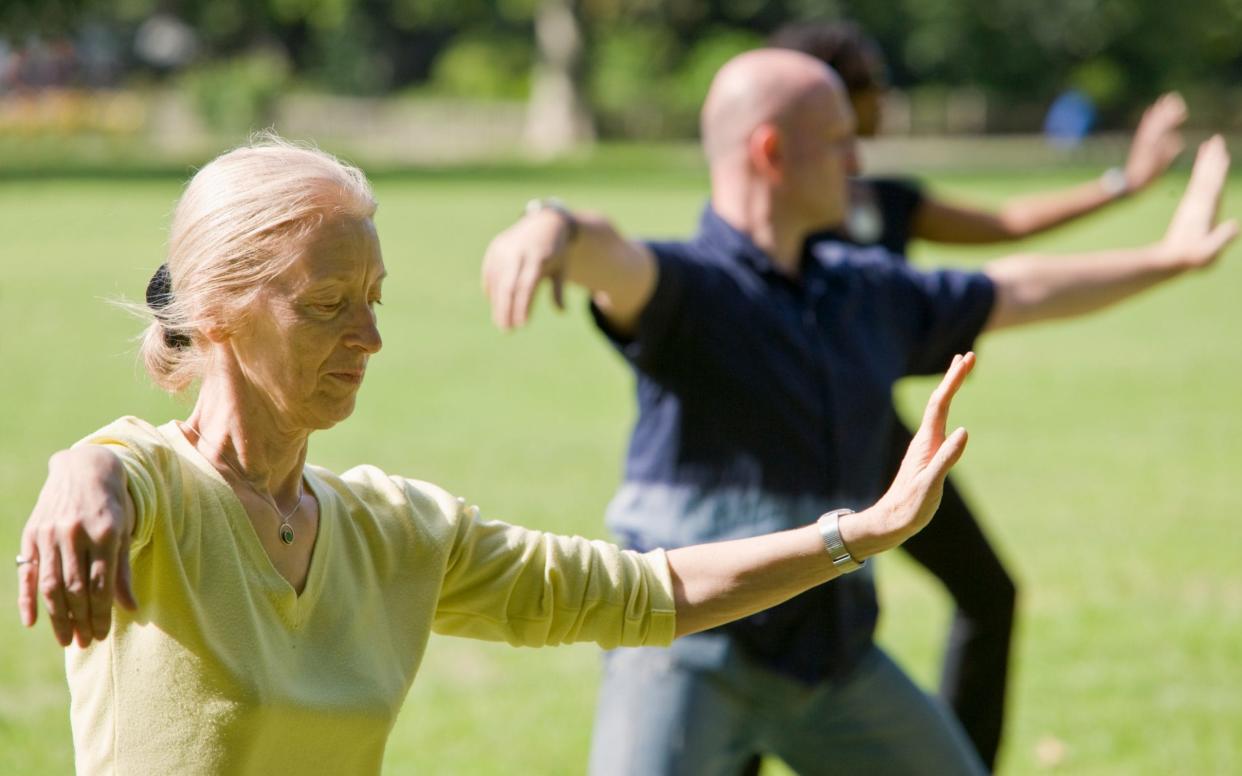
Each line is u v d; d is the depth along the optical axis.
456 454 23.92
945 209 13.21
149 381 5.82
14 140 114.88
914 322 10.10
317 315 5.44
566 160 98.50
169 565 5.29
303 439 5.65
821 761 9.29
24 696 14.02
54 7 116.56
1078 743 13.60
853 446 9.41
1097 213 13.65
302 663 5.55
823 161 9.66
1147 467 24.06
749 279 9.38
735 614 6.41
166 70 155.75
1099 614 17.14
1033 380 31.64
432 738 13.45
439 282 43.59
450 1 141.25
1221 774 12.91
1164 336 37.31
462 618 6.36
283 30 157.38
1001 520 20.94
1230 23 127.94
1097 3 123.50
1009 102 126.62
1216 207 10.97
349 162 5.71
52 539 4.68
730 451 9.22
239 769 5.34
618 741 8.77
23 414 25.73
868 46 12.62
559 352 33.91
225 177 5.47
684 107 121.38
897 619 17.23
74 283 41.00
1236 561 19.12
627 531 9.39
